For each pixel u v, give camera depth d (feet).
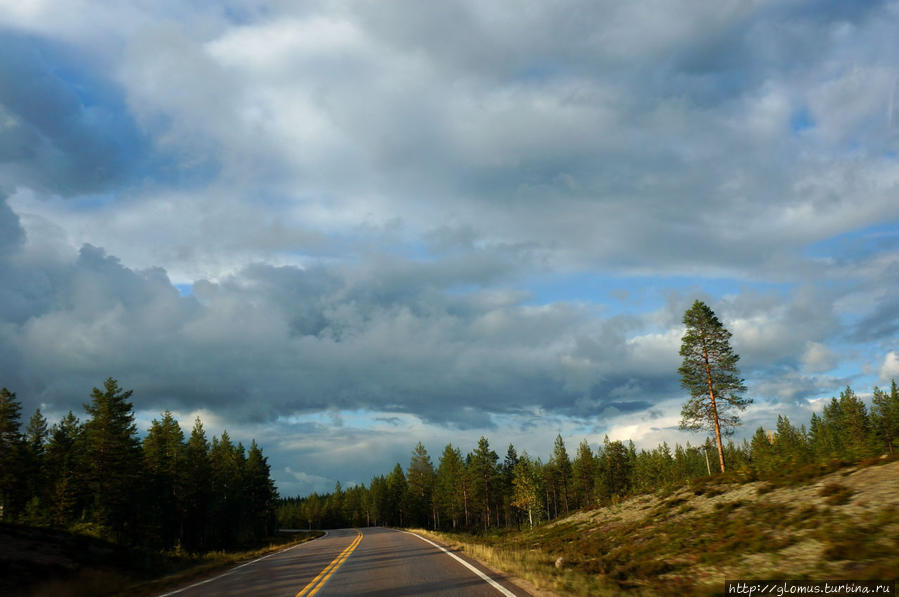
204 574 59.52
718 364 127.44
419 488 368.48
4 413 172.24
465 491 303.07
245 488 270.26
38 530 78.64
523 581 38.60
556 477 300.81
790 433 260.42
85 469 157.69
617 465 279.90
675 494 91.09
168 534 192.85
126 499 154.40
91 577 55.67
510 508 306.55
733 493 70.03
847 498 44.14
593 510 124.77
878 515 37.47
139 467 165.27
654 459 301.84
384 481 418.92
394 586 39.04
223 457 251.60
